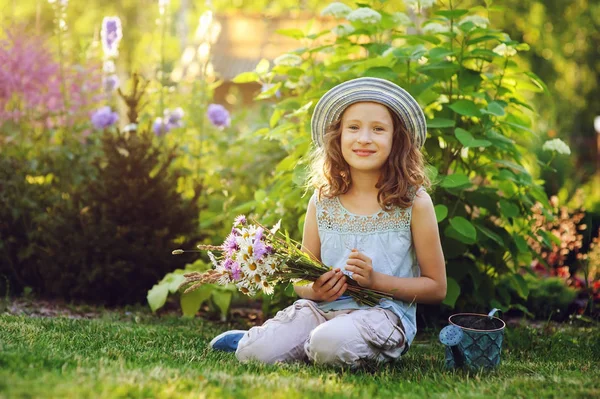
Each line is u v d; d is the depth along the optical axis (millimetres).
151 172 5004
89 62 6438
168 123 5734
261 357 2914
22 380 2154
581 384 2553
